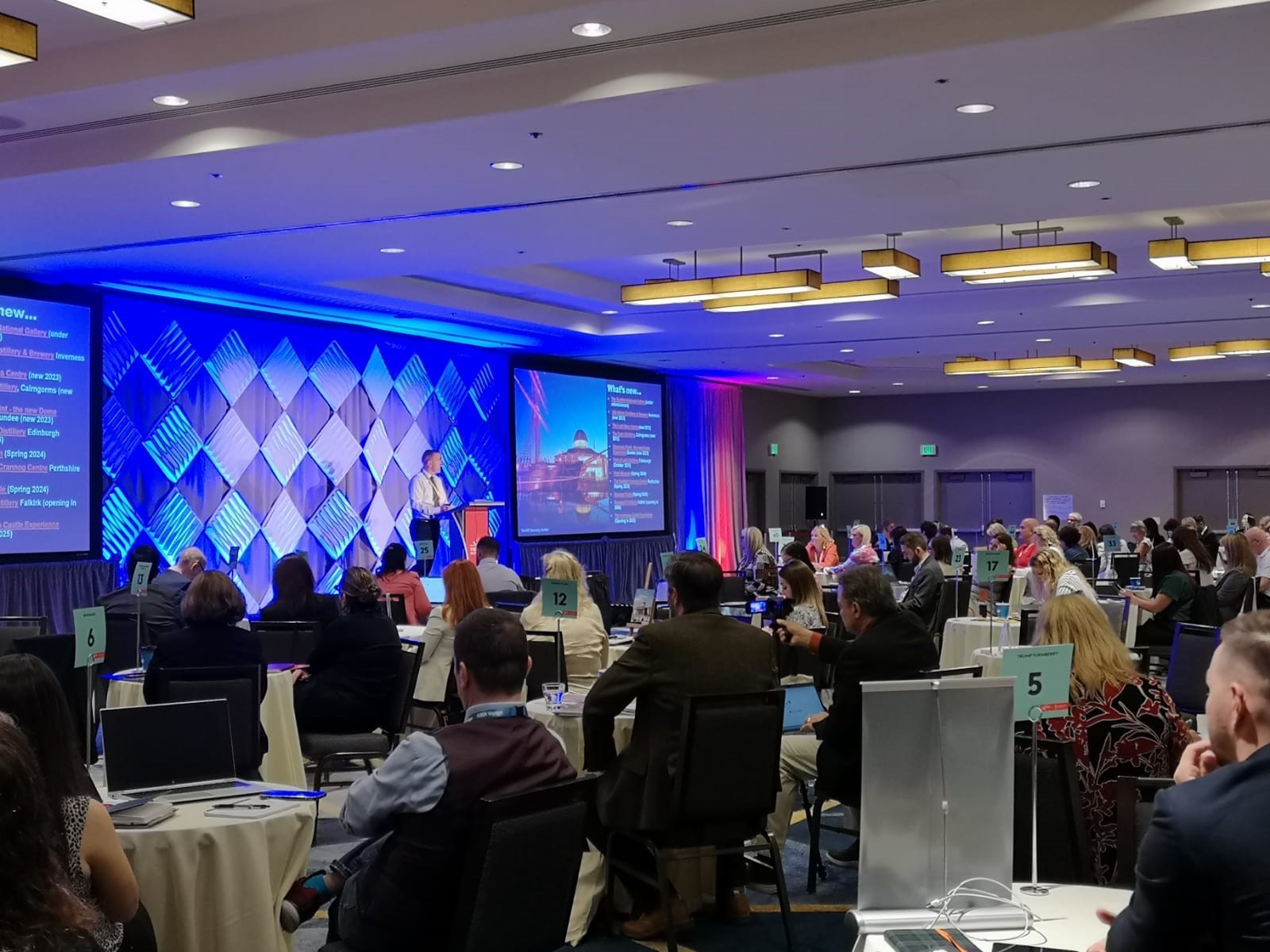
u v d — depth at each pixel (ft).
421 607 31.76
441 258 30.27
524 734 9.86
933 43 15.85
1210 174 22.49
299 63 17.60
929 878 8.86
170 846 11.15
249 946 11.41
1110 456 69.72
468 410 47.01
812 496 72.49
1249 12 14.51
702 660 13.98
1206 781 5.77
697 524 60.75
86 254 29.25
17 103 19.13
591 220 25.98
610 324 45.06
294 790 12.67
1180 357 49.29
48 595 32.30
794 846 18.98
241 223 25.63
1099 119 18.83
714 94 17.40
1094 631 12.06
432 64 17.71
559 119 18.48
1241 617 6.22
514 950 9.56
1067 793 10.28
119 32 18.01
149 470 35.50
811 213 25.58
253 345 38.75
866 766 8.82
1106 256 29.19
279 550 39.40
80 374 33.55
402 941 9.39
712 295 33.19
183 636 17.22
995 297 40.27
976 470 72.64
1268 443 66.18
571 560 21.18
